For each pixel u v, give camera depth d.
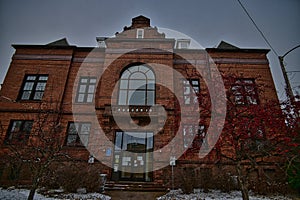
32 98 18.05
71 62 19.56
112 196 11.31
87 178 11.83
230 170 13.87
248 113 8.37
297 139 7.50
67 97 18.14
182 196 11.14
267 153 8.03
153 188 13.06
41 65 19.20
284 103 8.26
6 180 12.73
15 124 16.92
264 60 19.28
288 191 11.41
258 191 11.67
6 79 18.47
